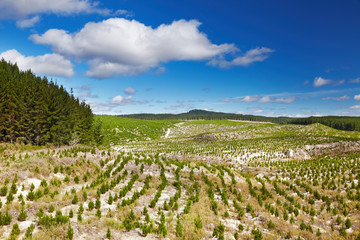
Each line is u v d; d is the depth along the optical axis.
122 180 19.23
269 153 46.34
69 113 48.22
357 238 10.84
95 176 20.19
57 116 42.72
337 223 13.48
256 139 73.50
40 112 39.88
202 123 156.50
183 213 13.13
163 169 23.80
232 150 50.75
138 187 17.80
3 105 36.09
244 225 12.46
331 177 25.80
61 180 17.50
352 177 23.59
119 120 121.75
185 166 27.27
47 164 18.62
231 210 14.66
